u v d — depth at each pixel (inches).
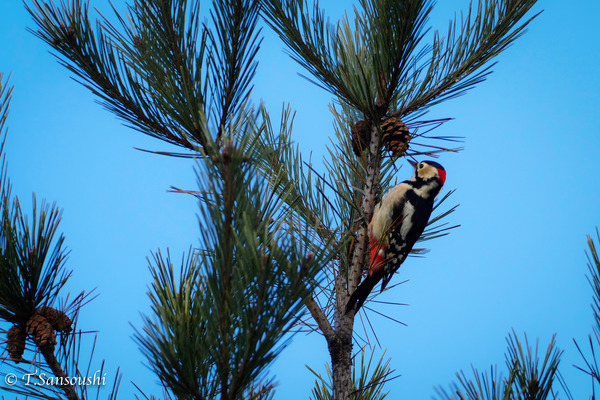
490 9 270.1
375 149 274.4
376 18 257.3
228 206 154.5
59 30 238.4
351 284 264.4
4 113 187.6
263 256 163.3
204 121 158.1
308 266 161.2
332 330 249.3
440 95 277.0
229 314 160.9
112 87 241.8
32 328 196.2
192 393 172.1
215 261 159.3
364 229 268.2
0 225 195.3
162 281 189.0
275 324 159.9
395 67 254.7
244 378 163.5
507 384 172.2
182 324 173.9
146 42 237.1
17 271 195.9
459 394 165.5
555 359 174.9
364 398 263.1
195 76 234.2
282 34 266.8
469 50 273.7
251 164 162.1
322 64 268.1
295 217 279.3
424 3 247.1
